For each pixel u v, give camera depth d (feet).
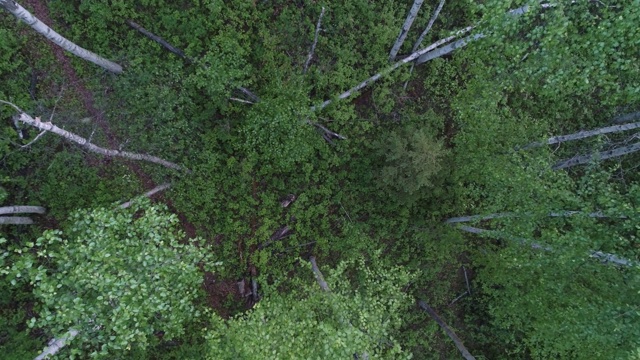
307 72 45.09
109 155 39.65
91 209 40.32
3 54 39.11
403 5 46.60
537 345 41.14
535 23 40.09
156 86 42.29
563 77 32.68
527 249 35.73
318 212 46.11
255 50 44.19
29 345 36.27
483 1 46.39
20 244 39.37
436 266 48.57
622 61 30.89
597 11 35.99
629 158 46.47
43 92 40.52
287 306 33.78
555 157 46.75
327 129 45.55
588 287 33.50
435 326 48.26
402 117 46.96
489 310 46.91
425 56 46.19
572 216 33.24
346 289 37.65
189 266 30.09
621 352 29.50
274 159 44.14
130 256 28.63
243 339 30.42
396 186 42.32
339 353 29.09
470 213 48.08
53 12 40.22
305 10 45.24
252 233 45.47
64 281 26.58
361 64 46.55
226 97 42.91
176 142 43.27
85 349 31.63
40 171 40.19
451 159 43.09
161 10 41.93
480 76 37.86
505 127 41.24
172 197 43.34
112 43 41.68
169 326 30.58
